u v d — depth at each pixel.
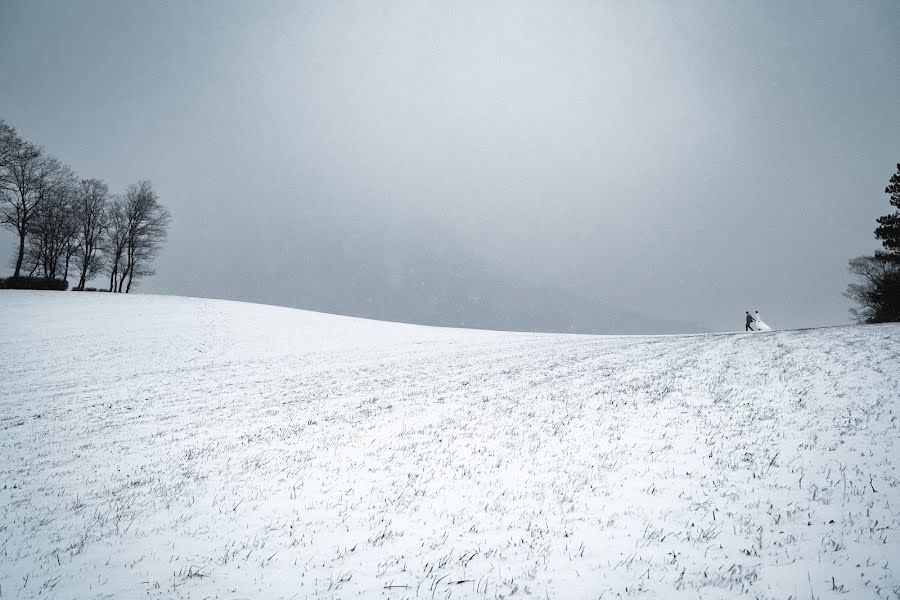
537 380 18.67
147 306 43.12
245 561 6.65
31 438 14.72
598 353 25.41
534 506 7.72
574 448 10.37
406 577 5.94
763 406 11.98
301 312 48.78
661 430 10.98
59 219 53.59
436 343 34.81
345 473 10.05
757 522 6.55
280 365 26.44
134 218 57.34
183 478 10.53
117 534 7.89
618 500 7.66
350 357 28.78
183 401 18.94
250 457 11.69
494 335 41.59
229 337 34.44
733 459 8.88
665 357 21.73
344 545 6.93
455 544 6.70
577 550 6.26
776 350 20.30
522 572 5.84
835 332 25.16
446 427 12.98
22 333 31.47
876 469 7.70
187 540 7.49
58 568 6.81
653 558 5.91
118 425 15.84
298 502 8.71
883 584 4.94
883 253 43.50
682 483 8.06
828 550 5.70
